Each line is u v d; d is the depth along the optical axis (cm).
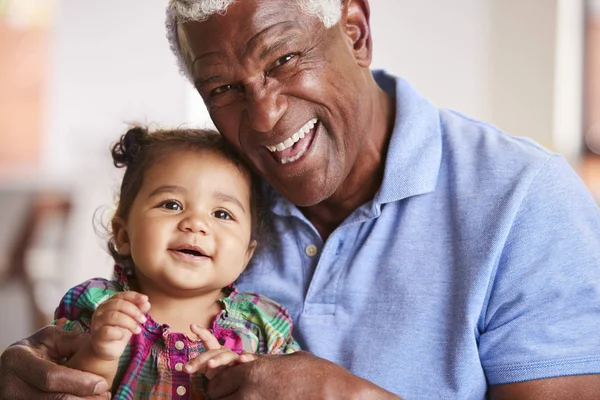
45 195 443
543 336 129
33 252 438
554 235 133
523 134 441
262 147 139
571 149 445
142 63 564
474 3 448
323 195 141
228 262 146
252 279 156
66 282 441
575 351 127
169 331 139
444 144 150
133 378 135
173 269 141
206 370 127
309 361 123
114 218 155
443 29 453
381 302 140
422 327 135
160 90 562
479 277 132
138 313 122
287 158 138
